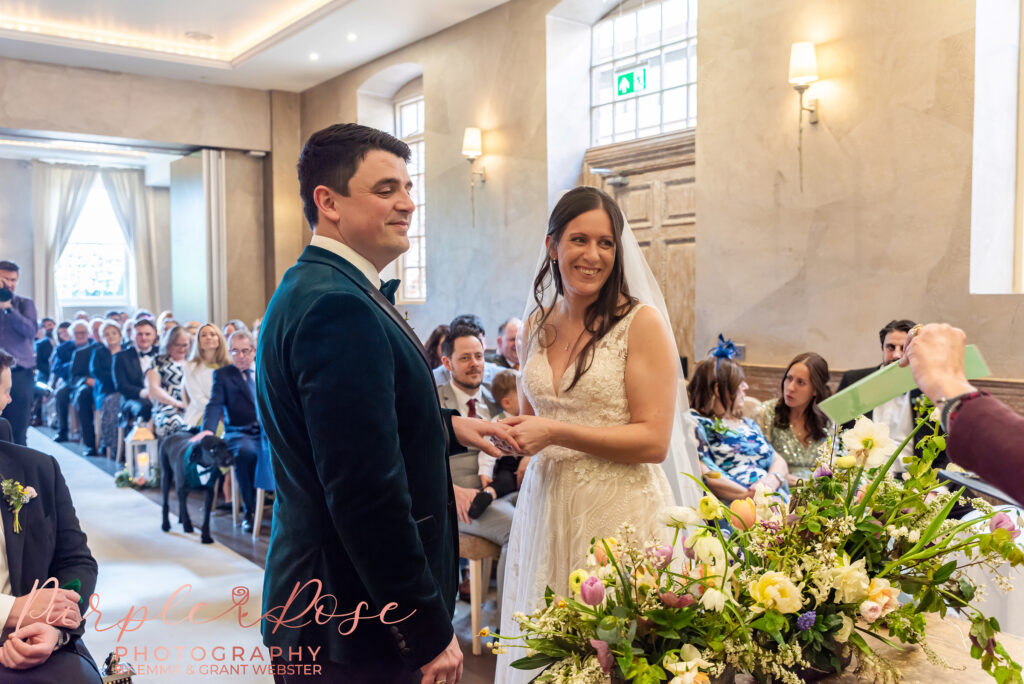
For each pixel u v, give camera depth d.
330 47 8.41
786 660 1.03
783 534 1.16
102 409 7.39
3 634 1.82
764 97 5.08
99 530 4.96
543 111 6.80
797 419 3.55
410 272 8.98
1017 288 4.43
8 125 8.67
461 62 7.68
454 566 1.56
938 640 1.26
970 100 4.15
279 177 10.14
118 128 9.24
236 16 8.18
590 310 1.88
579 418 1.87
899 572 1.17
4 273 5.94
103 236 14.06
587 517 1.83
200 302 10.20
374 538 1.25
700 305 5.52
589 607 1.10
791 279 4.99
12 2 7.67
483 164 7.48
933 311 4.34
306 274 1.40
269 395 1.39
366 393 1.26
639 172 6.46
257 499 4.76
